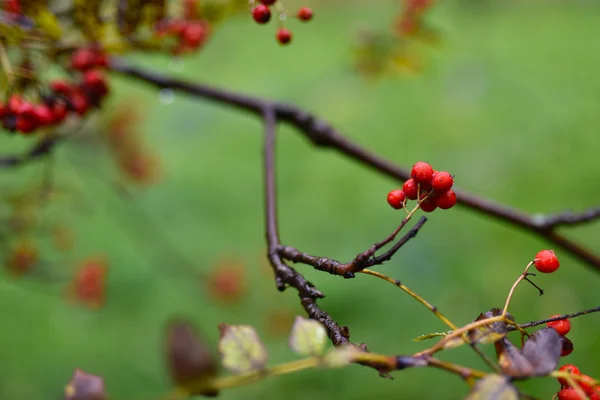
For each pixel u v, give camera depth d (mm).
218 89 1938
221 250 5016
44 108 1491
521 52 6406
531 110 5590
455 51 5047
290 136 6426
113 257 4727
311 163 6004
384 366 713
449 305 4168
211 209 5461
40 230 2516
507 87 5723
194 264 4629
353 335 4012
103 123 2812
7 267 2555
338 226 5109
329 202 5449
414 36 2385
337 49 6449
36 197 2355
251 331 711
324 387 3885
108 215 5082
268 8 1360
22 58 1513
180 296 4578
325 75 5465
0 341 4195
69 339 4301
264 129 1800
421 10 2355
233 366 687
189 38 1607
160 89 1978
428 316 4098
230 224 5352
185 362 618
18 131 1479
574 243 1854
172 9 1598
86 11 1491
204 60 6449
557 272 4320
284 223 5305
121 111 2855
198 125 5641
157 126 5578
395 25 2395
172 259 4164
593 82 5988
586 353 3709
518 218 1873
